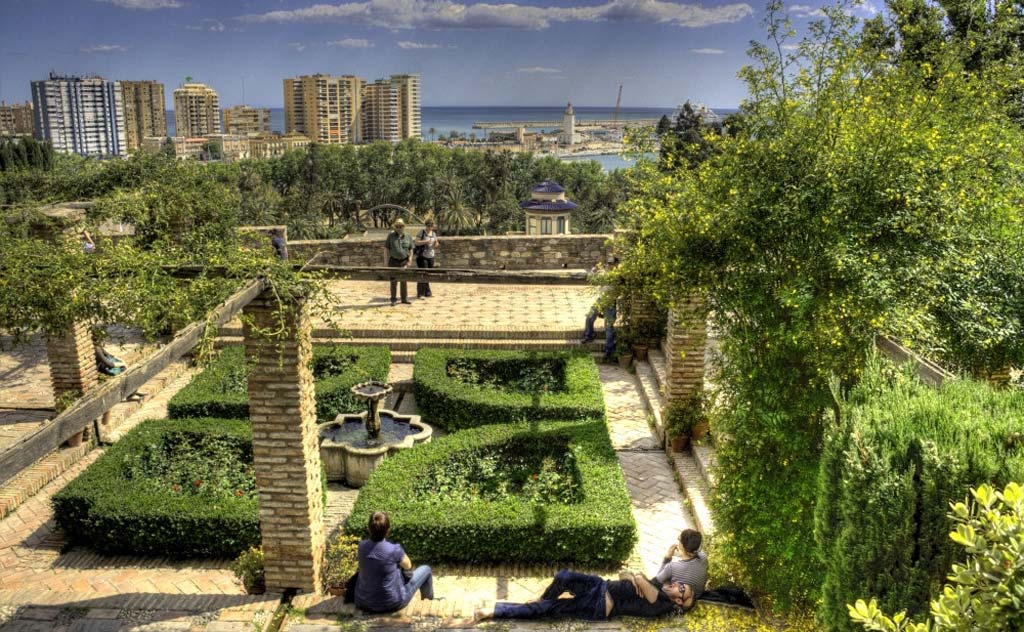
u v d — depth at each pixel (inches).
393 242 665.0
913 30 295.0
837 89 266.7
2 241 343.3
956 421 185.5
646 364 568.1
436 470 375.6
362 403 480.7
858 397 220.5
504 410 449.4
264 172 5315.0
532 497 357.1
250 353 274.8
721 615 270.4
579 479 363.6
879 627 125.6
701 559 275.7
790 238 260.1
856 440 193.2
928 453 178.1
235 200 591.5
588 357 525.3
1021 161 306.8
